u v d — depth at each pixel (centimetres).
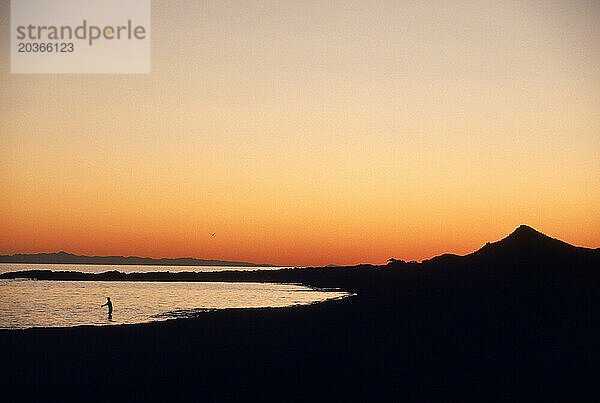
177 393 1394
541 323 2578
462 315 2966
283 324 2603
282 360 1759
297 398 1350
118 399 1347
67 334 2259
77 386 1453
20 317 4009
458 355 1809
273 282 17012
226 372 1600
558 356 1750
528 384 1432
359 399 1338
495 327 2444
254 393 1393
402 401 1318
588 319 2759
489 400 1308
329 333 2297
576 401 1289
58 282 14025
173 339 2156
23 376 1548
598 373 1534
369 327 2461
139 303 5862
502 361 1700
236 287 12206
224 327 2491
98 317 3984
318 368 1645
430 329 2414
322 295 7744
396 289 7031
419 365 1673
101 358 1788
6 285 11356
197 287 12019
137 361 1745
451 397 1338
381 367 1652
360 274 14162
